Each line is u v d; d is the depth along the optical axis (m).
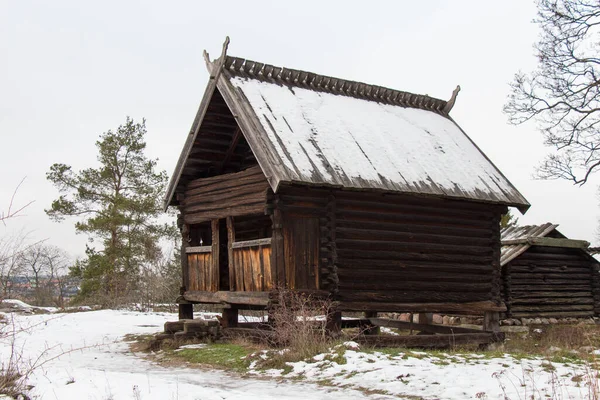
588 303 23.88
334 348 12.22
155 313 26.64
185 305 17.27
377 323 19.67
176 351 14.57
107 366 13.08
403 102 19.25
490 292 16.86
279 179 12.86
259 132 13.88
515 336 20.39
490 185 16.94
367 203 14.84
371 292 14.77
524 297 22.28
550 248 23.39
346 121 16.27
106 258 34.47
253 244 14.54
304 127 14.99
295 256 13.84
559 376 10.55
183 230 17.17
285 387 10.12
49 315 24.62
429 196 15.25
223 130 16.44
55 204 35.62
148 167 37.19
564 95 22.58
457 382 10.00
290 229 13.89
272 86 16.06
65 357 14.23
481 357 12.59
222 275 17.41
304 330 12.56
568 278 23.59
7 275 9.52
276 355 12.19
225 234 17.97
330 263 14.16
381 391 9.63
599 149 22.47
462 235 16.55
